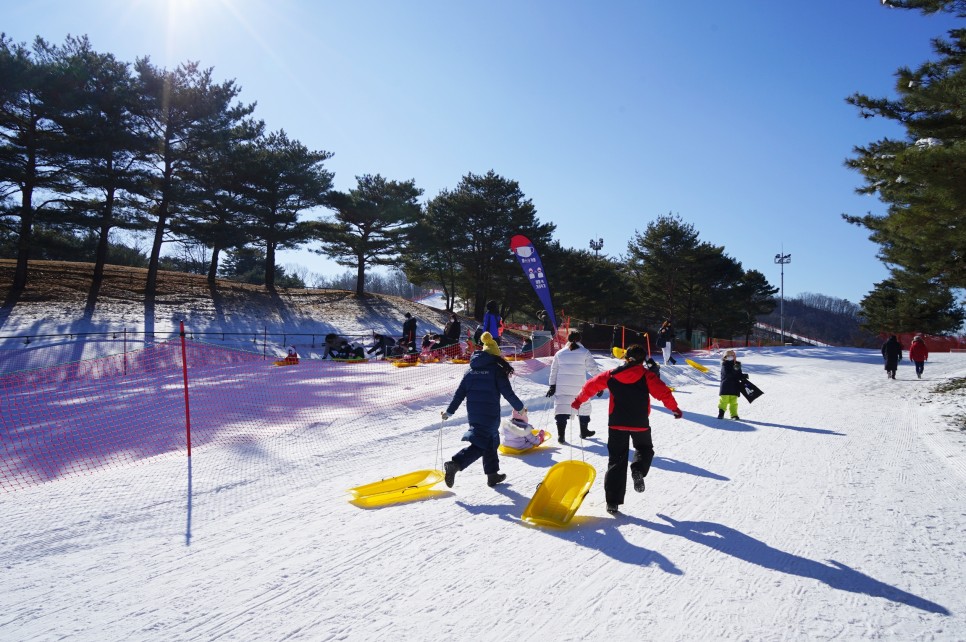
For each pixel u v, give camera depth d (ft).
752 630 11.72
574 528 17.46
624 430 18.98
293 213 131.95
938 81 37.93
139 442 27.94
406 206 147.64
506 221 147.95
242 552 15.55
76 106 92.68
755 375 68.85
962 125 40.42
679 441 30.01
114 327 90.74
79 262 145.18
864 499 20.34
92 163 97.40
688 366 66.54
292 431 29.86
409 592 13.28
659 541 16.44
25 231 95.25
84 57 97.71
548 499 19.01
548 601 12.88
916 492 21.20
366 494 20.51
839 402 46.47
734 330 204.33
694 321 185.68
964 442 29.73
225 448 26.68
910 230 42.45
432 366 55.77
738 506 19.51
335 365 62.08
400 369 54.95
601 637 11.40
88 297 103.40
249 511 18.84
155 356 69.46
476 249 152.76
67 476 22.89
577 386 28.71
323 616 12.20
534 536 16.76
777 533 17.08
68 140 94.48
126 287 114.62
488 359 21.47
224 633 11.53
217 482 21.80
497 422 21.31
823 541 16.48
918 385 59.26
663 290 173.88
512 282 153.48
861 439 30.68
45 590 13.39
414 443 28.53
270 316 116.37
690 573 14.38
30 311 92.07
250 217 128.16
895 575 14.33
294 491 21.04
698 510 19.10
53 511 18.62
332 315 126.62
